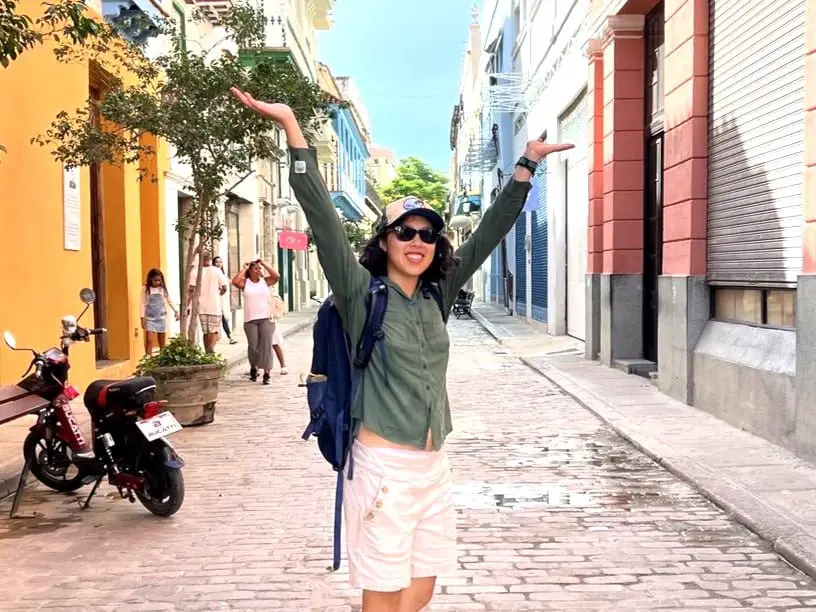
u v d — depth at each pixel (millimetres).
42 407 5578
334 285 2725
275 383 11461
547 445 7359
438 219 2758
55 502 5777
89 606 3922
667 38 9383
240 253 23047
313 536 4910
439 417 2799
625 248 12016
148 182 13734
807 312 6230
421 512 2795
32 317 8961
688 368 8812
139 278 12758
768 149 7230
